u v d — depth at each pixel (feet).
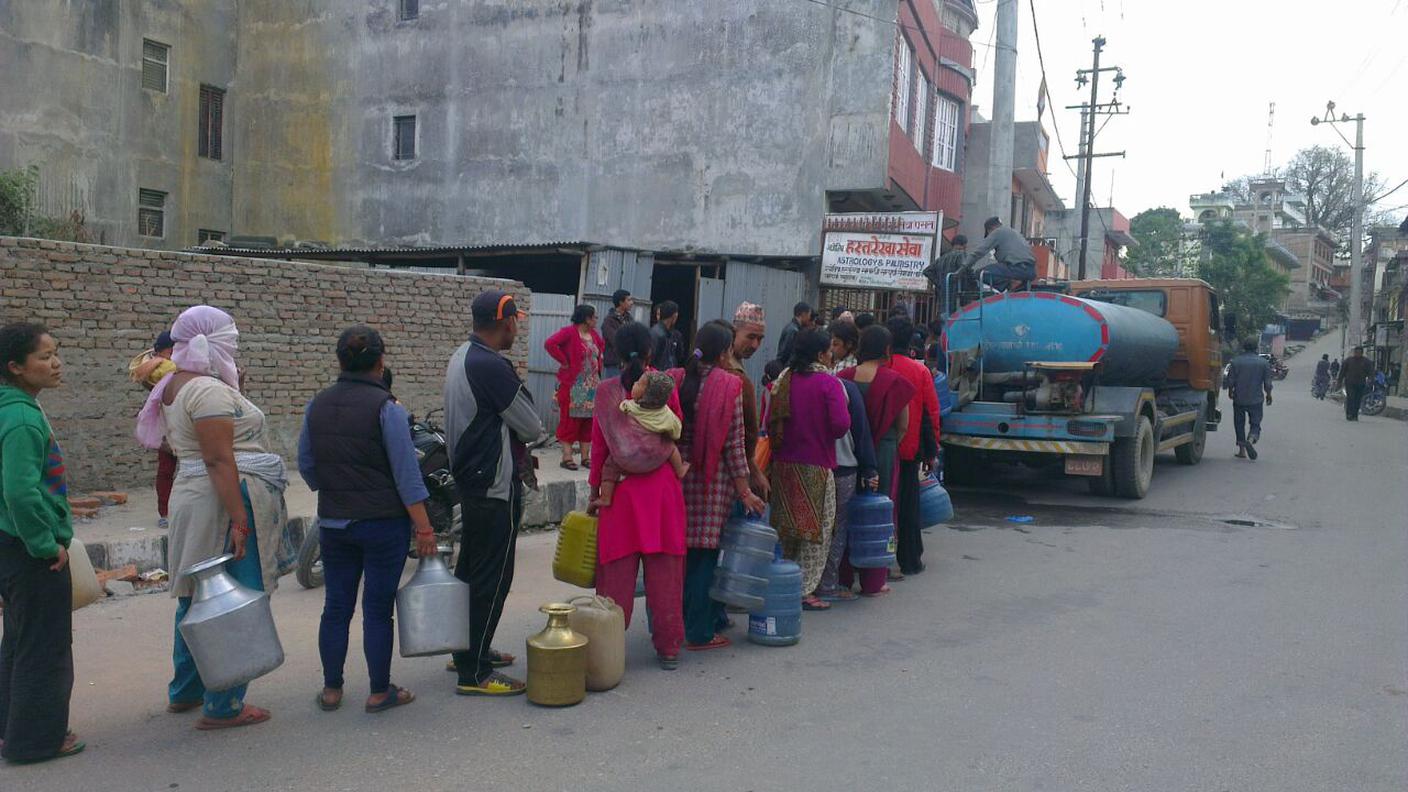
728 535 17.99
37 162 62.03
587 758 13.35
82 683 15.92
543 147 64.34
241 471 13.96
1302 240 252.01
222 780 12.54
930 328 40.65
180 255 29.60
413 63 68.85
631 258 48.19
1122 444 34.94
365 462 14.29
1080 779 12.80
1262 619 20.36
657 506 16.63
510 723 14.58
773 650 18.28
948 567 25.03
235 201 74.79
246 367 31.35
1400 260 138.82
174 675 15.99
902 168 57.82
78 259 27.40
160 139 69.67
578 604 16.08
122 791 12.19
